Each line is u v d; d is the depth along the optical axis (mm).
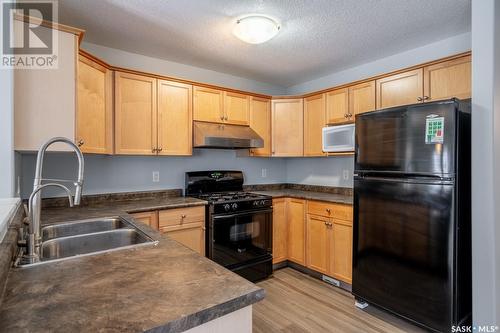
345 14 2199
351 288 2754
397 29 2449
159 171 3170
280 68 3461
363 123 2426
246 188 3869
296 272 3326
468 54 2244
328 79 3736
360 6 2090
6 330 662
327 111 3342
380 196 2289
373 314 2373
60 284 921
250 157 3943
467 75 2258
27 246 1229
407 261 2111
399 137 2160
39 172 1271
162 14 2197
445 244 1918
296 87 4211
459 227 1921
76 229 1882
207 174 3459
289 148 3691
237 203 2990
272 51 2930
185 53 2988
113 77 2588
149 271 1032
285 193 3545
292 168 4230
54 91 1846
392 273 2203
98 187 2775
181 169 3332
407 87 2613
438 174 1954
